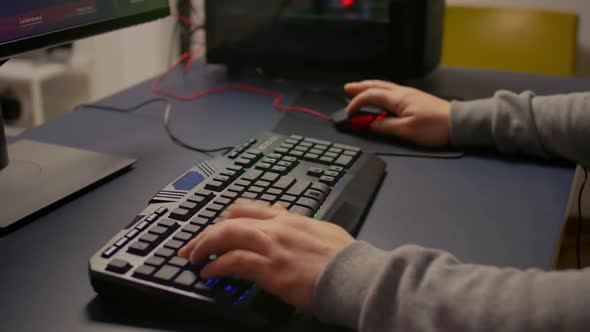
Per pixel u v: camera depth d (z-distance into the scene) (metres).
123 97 1.05
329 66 1.17
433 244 0.60
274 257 0.49
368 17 1.12
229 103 1.03
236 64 1.21
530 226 0.63
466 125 0.84
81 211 0.64
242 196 0.62
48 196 0.66
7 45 0.63
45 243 0.58
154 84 1.13
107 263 0.50
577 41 1.89
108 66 2.34
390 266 0.47
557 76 1.21
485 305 0.43
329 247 0.50
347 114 0.91
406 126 0.86
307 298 0.48
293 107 1.01
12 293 0.51
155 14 0.86
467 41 1.81
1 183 0.68
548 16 1.74
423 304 0.44
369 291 0.46
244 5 1.16
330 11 1.14
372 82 0.96
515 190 0.72
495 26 1.78
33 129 0.88
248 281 0.49
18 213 0.62
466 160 0.82
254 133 0.89
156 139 0.86
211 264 0.49
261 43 1.18
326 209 0.62
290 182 0.66
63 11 0.70
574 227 1.74
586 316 0.40
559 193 0.72
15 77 2.09
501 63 1.79
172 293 0.48
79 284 0.52
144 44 2.24
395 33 1.11
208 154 0.81
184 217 0.58
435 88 1.13
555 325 0.41
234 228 0.51
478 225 0.63
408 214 0.66
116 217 0.63
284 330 0.48
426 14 1.10
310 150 0.75
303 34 1.16
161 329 0.47
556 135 0.80
